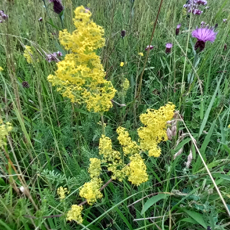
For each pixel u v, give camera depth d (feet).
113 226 1.01
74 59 0.85
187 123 1.41
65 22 1.86
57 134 1.33
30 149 1.11
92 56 0.81
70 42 0.81
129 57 1.92
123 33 1.78
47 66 1.54
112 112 1.58
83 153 1.15
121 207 1.01
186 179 1.12
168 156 1.17
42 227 0.86
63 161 1.12
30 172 1.17
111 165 0.88
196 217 0.90
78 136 1.24
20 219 0.80
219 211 0.93
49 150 1.28
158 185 1.15
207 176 1.02
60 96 1.57
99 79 0.85
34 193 0.96
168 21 2.16
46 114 1.40
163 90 1.72
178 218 0.99
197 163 1.02
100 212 1.04
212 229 0.81
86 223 0.93
